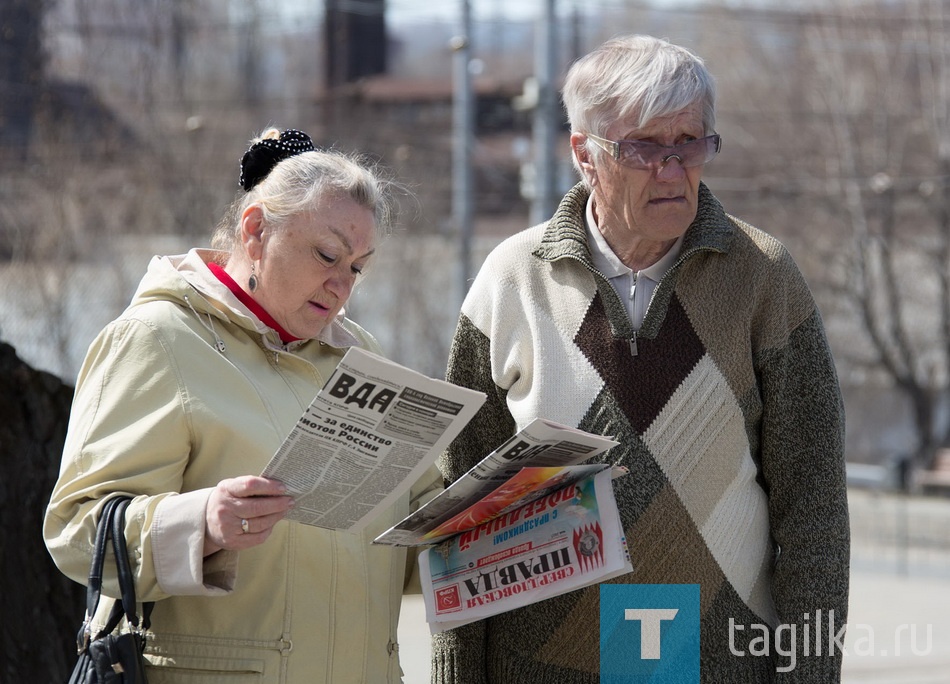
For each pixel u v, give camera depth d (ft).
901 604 118.11
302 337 33.45
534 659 36.50
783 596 35.50
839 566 34.99
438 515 31.35
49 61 206.08
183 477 31.81
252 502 28.40
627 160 33.73
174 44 231.09
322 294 32.53
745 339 35.32
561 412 35.76
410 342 212.64
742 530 35.50
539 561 32.76
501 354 37.04
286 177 32.32
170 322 31.86
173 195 214.90
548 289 36.83
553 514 32.94
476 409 28.32
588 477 32.71
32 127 195.62
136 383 31.04
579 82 35.09
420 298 211.41
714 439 35.19
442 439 28.86
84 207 204.44
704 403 35.17
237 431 31.42
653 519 35.06
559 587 32.30
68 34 214.07
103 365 31.48
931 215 259.39
